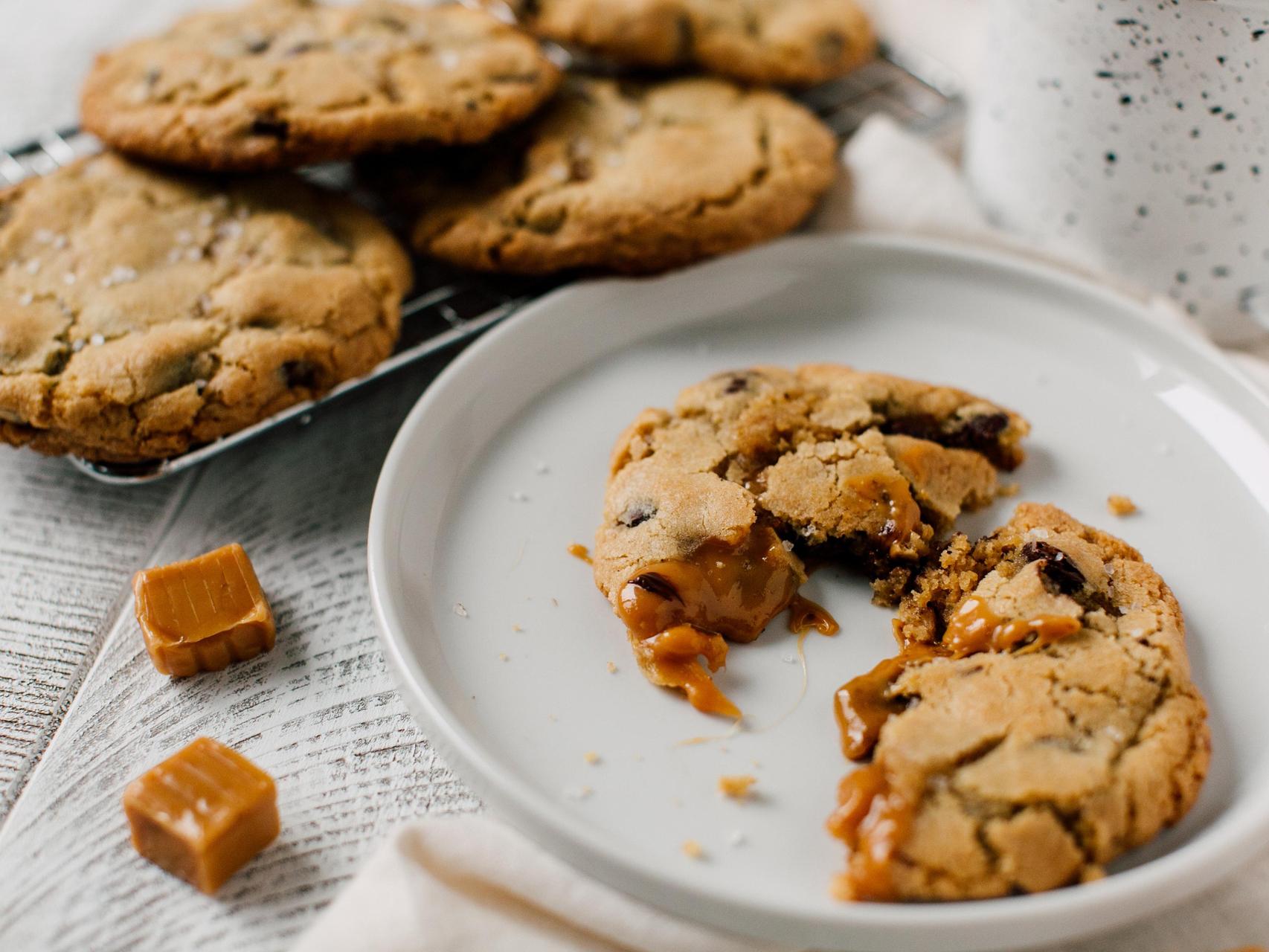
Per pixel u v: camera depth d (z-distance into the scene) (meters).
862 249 0.35
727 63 0.37
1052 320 0.34
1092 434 0.32
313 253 0.33
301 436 0.33
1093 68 0.32
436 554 0.30
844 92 0.41
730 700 0.27
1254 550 0.30
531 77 0.35
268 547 0.31
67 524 0.31
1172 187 0.33
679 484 0.29
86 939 0.25
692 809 0.26
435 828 0.25
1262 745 0.27
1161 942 0.25
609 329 0.34
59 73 0.42
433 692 0.26
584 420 0.33
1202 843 0.25
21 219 0.33
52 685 0.29
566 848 0.25
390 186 0.35
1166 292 0.35
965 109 0.40
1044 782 0.25
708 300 0.35
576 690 0.28
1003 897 0.24
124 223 0.32
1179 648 0.27
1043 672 0.26
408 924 0.24
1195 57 0.31
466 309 0.35
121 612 0.30
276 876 0.26
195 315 0.31
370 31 0.36
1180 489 0.31
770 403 0.31
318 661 0.29
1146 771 0.25
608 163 0.35
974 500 0.30
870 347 0.35
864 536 0.29
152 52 0.35
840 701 0.27
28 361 0.30
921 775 0.25
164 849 0.26
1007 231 0.37
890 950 0.24
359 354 0.31
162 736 0.28
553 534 0.30
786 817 0.26
